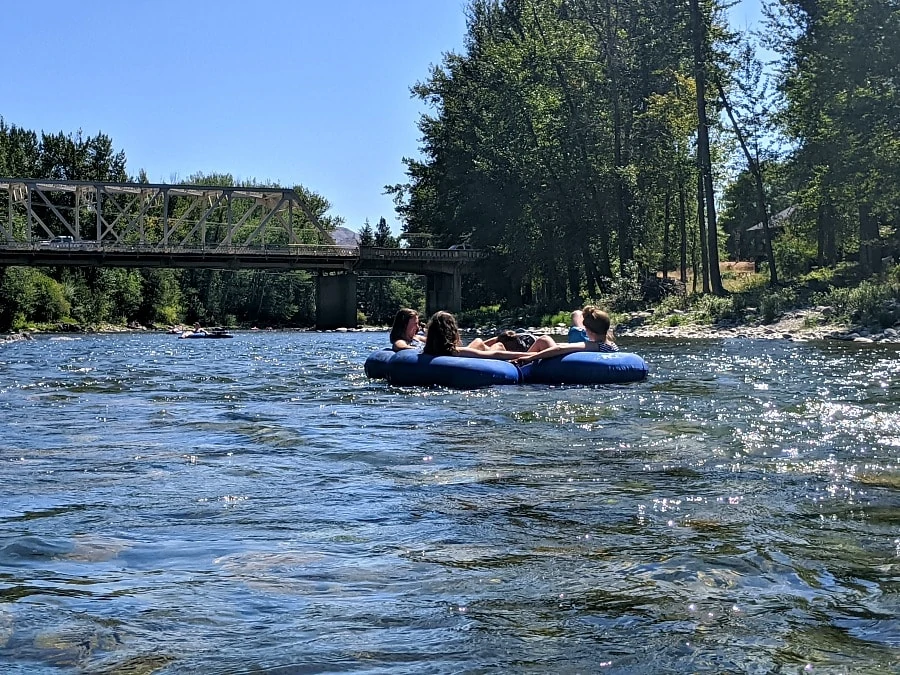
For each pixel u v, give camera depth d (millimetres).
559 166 45656
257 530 4316
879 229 39875
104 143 74750
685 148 46531
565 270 53875
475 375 11820
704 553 3850
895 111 30281
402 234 66188
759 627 2992
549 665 2695
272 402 10312
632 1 42906
